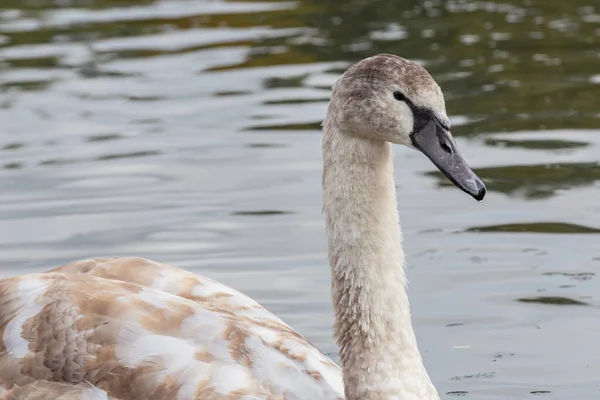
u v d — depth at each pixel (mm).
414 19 22938
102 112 18297
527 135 16844
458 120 17500
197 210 14734
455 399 10758
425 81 9094
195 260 13398
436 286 12836
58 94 19141
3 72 20328
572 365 11305
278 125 17484
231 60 20594
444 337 11852
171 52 21250
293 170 15898
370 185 9375
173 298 9727
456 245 13742
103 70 20328
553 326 11977
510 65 19812
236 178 15680
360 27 22406
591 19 22719
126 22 23438
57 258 13453
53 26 23266
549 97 18312
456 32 21828
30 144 16984
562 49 20703
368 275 9414
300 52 20812
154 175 15820
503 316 12188
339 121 9297
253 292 12672
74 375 9438
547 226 14141
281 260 13406
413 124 9078
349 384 9484
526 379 11078
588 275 12961
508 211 14586
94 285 9797
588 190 15016
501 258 13391
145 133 17375
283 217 14492
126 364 9344
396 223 9539
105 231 14156
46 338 9594
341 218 9430
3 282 10195
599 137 16719
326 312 12305
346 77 9250
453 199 15031
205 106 18391
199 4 24828
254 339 9523
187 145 16844
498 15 23156
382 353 9398
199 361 9320
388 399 9344
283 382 9336
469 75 19391
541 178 15453
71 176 15820
